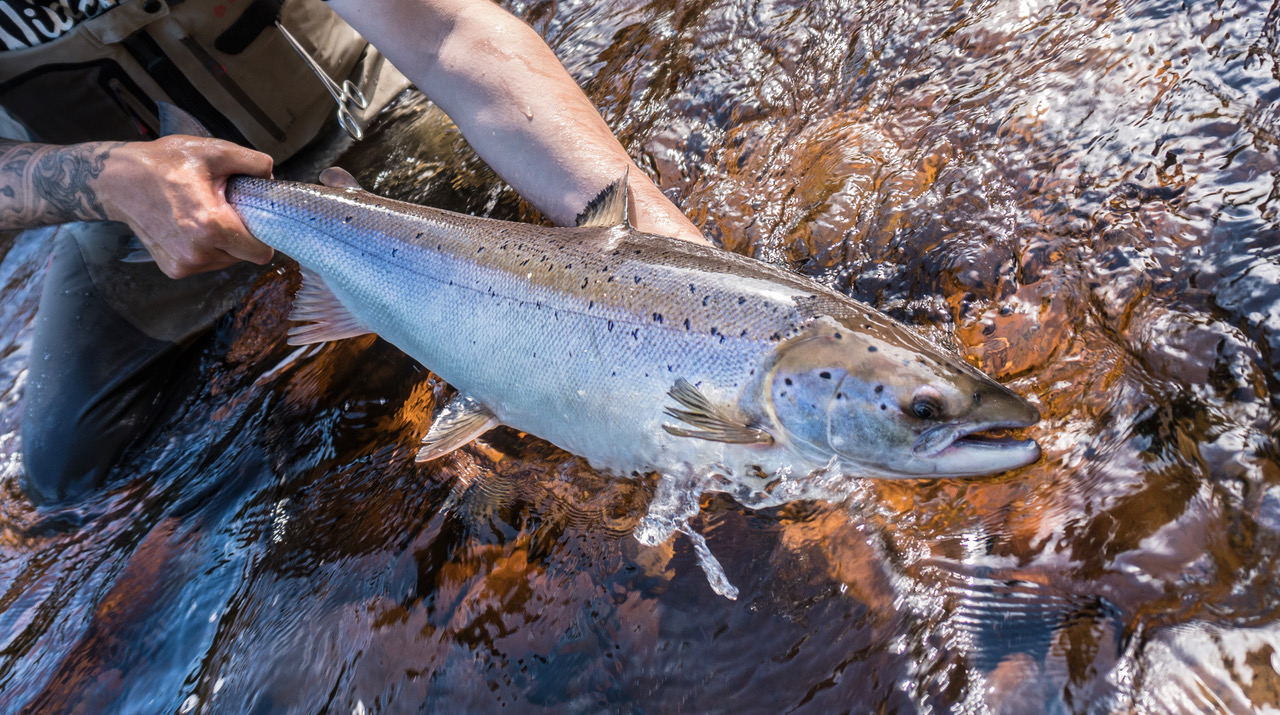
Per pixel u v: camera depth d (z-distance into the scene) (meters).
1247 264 0.63
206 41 1.03
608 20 1.24
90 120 1.03
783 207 0.86
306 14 1.11
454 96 0.92
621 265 0.71
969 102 0.86
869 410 0.63
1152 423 0.59
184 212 0.84
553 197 0.86
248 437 0.90
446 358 0.79
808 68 1.00
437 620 0.66
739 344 0.67
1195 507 0.54
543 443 0.76
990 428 0.61
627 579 0.63
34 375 0.99
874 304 0.75
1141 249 0.68
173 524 0.84
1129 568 0.53
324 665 0.67
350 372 0.91
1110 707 0.49
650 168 0.98
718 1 1.15
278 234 0.87
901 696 0.53
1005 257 0.73
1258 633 0.48
